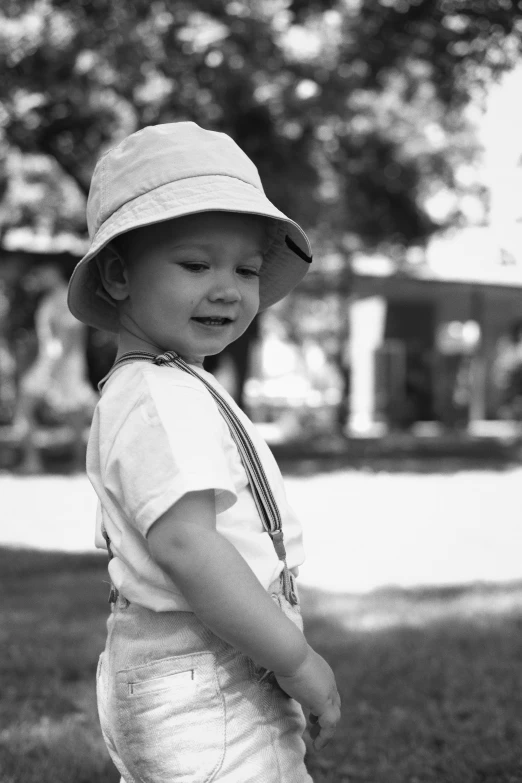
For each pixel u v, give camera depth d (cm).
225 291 174
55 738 330
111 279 183
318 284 1809
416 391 2472
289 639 157
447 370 2495
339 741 335
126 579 169
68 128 1208
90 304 198
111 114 1221
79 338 1455
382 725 349
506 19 433
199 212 170
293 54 1095
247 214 178
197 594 155
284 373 2834
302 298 2109
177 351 181
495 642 468
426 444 1970
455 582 663
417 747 329
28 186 1530
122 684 169
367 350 2467
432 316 2438
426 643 466
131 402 169
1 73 1069
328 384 2638
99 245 172
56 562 733
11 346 1661
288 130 1169
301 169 1219
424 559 765
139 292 177
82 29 958
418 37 536
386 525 962
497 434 2289
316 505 1124
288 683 161
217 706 162
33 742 327
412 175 1397
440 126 1202
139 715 165
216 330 177
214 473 157
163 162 175
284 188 1212
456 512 1060
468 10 449
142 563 165
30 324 1630
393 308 2433
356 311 2462
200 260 173
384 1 549
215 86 1027
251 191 176
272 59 1079
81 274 184
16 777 296
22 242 1596
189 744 160
